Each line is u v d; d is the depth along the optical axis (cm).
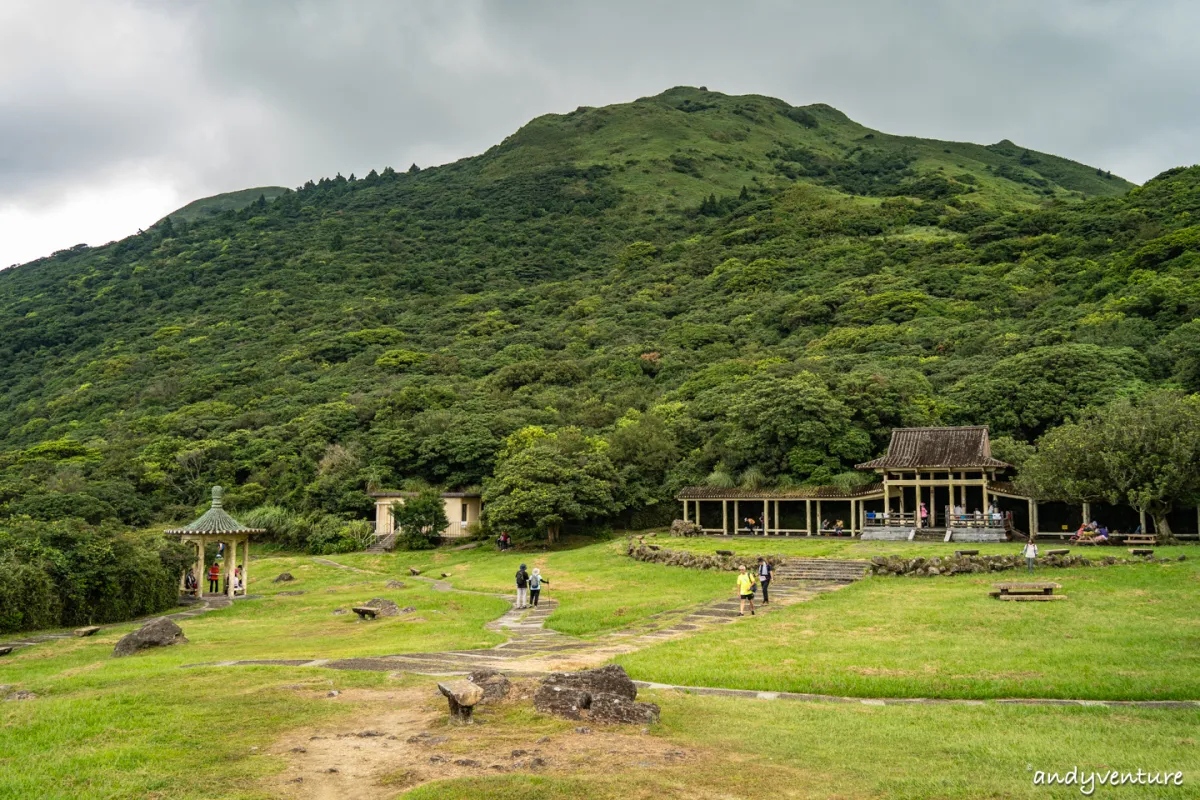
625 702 1308
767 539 4641
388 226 16212
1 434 9425
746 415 5309
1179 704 1460
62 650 2484
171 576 3675
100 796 1001
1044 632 2092
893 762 1117
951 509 4484
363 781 1058
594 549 4878
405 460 6581
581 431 6581
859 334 7869
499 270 13550
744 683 1648
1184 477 3494
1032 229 10612
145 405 9038
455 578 4259
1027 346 6469
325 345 10062
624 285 11794
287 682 1631
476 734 1238
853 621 2352
